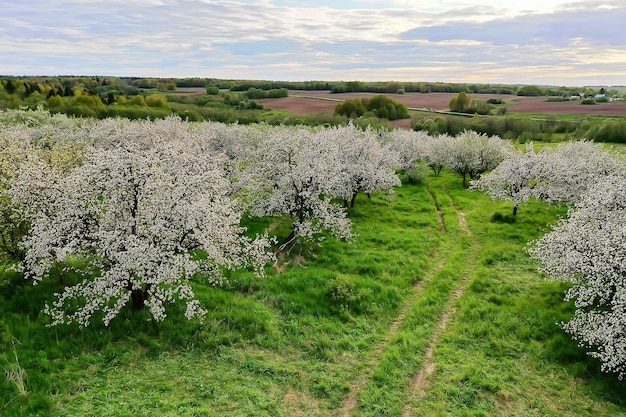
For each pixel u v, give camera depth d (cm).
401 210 3425
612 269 1369
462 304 1798
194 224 1400
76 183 1442
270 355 1398
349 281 1888
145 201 1519
